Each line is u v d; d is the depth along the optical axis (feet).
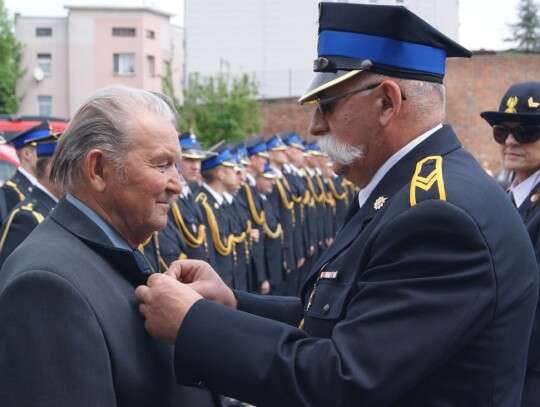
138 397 6.28
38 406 5.66
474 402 6.31
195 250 22.84
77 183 6.68
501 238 6.39
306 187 37.65
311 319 7.04
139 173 6.54
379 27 6.84
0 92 107.86
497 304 6.24
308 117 67.92
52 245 6.26
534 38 92.07
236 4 79.87
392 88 6.82
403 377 6.00
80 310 5.86
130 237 6.94
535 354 9.84
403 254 6.33
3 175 33.14
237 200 27.71
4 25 107.45
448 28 57.47
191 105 65.05
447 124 7.25
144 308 6.62
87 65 110.22
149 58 112.16
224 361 6.31
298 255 35.37
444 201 6.30
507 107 11.70
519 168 11.68
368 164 7.17
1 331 5.79
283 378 6.15
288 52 79.30
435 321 6.05
